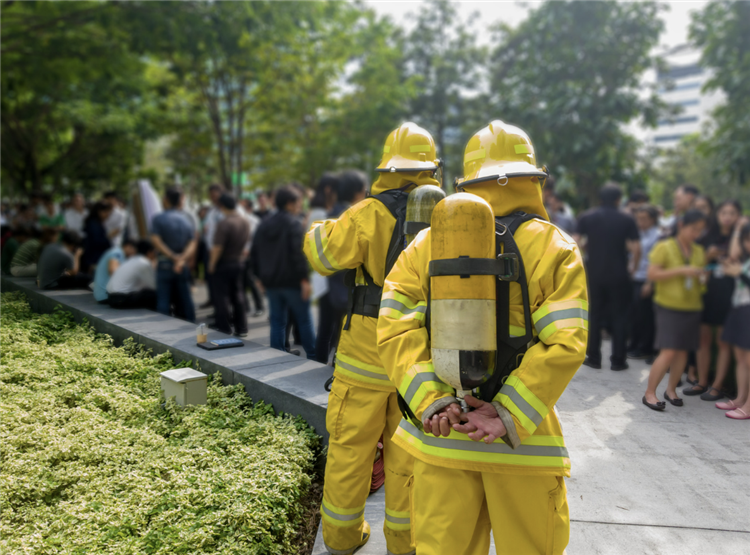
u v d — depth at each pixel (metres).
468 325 1.56
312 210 6.26
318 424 3.39
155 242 6.98
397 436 1.91
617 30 13.99
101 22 10.20
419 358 1.70
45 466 3.01
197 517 2.58
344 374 2.39
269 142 19.52
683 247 4.66
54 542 2.39
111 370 4.49
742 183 12.09
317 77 17.45
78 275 7.21
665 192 48.66
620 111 14.08
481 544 1.78
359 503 2.43
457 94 24.23
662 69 14.98
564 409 4.49
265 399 3.78
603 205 5.70
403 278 1.83
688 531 2.76
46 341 5.21
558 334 1.57
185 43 10.08
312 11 11.63
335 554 2.51
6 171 25.67
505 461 1.65
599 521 2.85
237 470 2.95
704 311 4.87
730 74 11.59
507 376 1.67
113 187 30.81
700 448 3.73
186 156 25.38
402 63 24.17
